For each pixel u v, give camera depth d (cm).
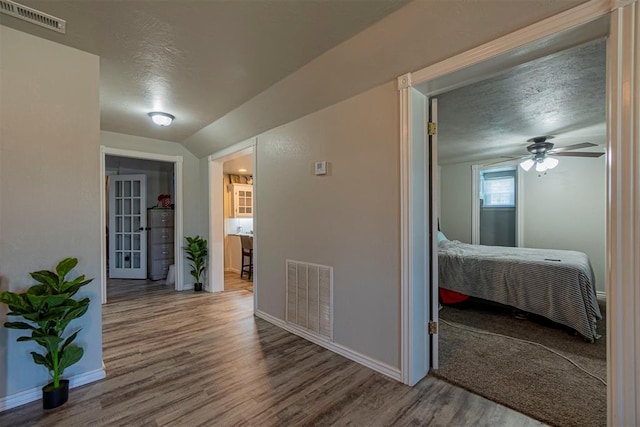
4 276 180
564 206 472
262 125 330
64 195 201
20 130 186
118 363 237
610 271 126
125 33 189
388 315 215
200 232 502
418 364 208
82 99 208
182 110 327
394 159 210
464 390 197
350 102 240
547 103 275
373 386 203
